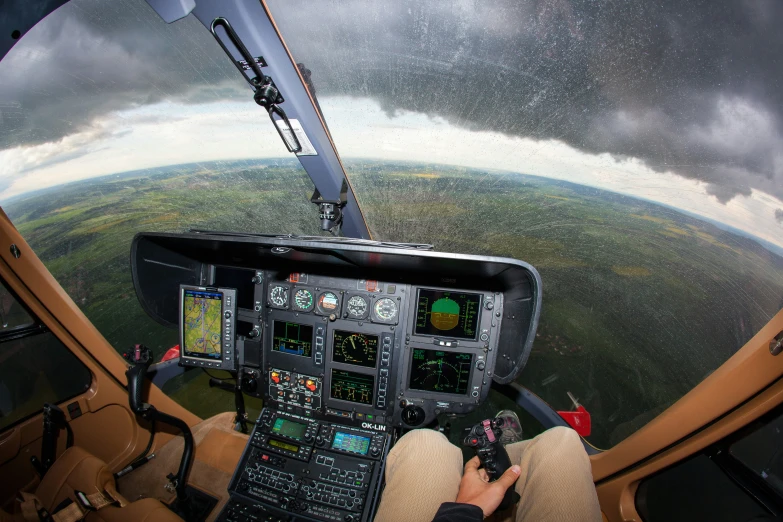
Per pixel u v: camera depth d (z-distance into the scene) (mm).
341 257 1733
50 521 1234
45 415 1729
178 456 2307
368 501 1782
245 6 1727
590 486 1004
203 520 1955
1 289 1702
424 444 1222
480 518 855
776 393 1155
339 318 2004
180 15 1722
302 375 2088
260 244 1701
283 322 2082
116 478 2145
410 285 1937
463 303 1915
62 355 1965
